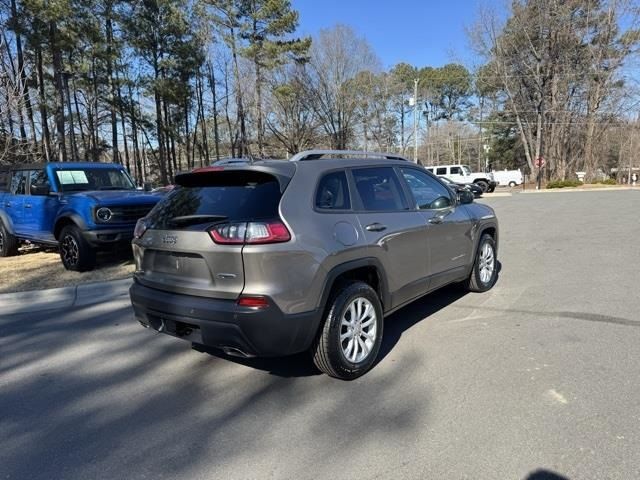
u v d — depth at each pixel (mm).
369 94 47469
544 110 39125
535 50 38000
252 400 3338
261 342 3066
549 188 35875
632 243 8891
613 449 2572
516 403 3107
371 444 2723
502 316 4906
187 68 32781
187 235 3264
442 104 75750
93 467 2609
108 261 8453
